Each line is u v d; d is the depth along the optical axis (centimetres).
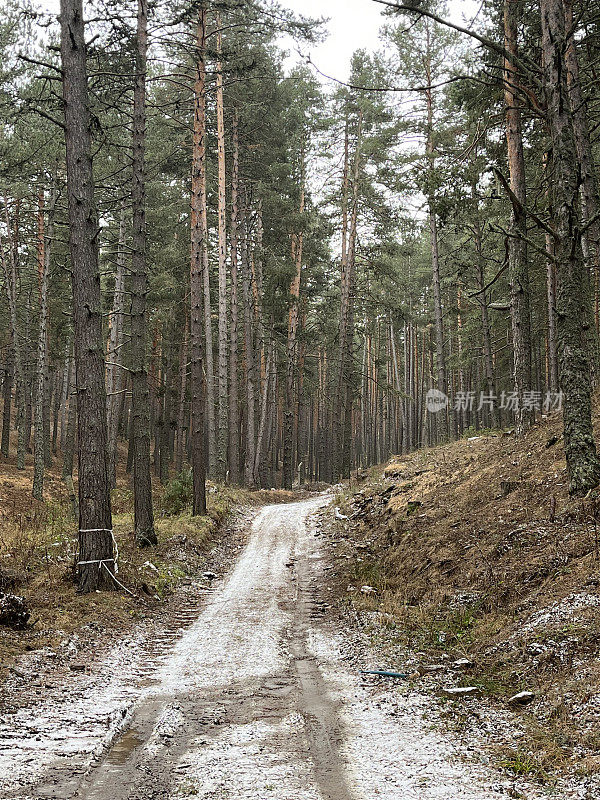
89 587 1234
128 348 3516
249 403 3469
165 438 3666
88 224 1315
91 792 456
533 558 1010
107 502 1291
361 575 1477
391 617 1101
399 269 5022
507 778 480
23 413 3092
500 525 1225
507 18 1512
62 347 3622
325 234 3647
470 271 3123
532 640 771
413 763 515
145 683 790
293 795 452
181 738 585
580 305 1104
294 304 3397
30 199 2750
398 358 6444
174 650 974
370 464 5628
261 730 607
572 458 1099
